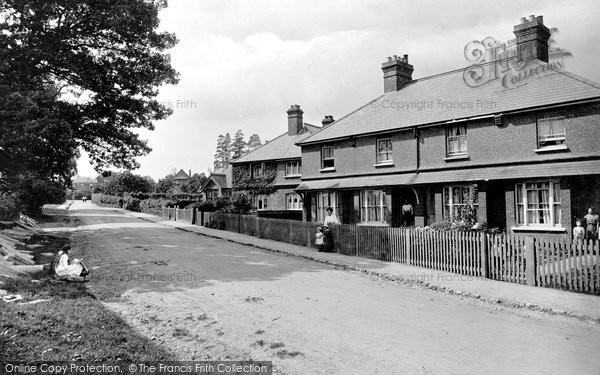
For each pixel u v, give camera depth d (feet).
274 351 20.47
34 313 22.33
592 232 45.47
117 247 60.49
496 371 18.13
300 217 106.83
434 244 43.21
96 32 66.90
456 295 32.50
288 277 39.29
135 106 74.02
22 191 69.21
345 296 31.86
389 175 74.13
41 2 57.67
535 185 55.88
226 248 62.49
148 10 67.46
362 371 18.24
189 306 28.40
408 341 21.98
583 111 52.03
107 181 282.77
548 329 24.04
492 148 60.75
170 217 136.67
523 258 35.47
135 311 26.86
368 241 51.19
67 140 62.28
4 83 55.47
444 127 66.74
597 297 30.04
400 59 85.76
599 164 49.57
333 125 89.86
